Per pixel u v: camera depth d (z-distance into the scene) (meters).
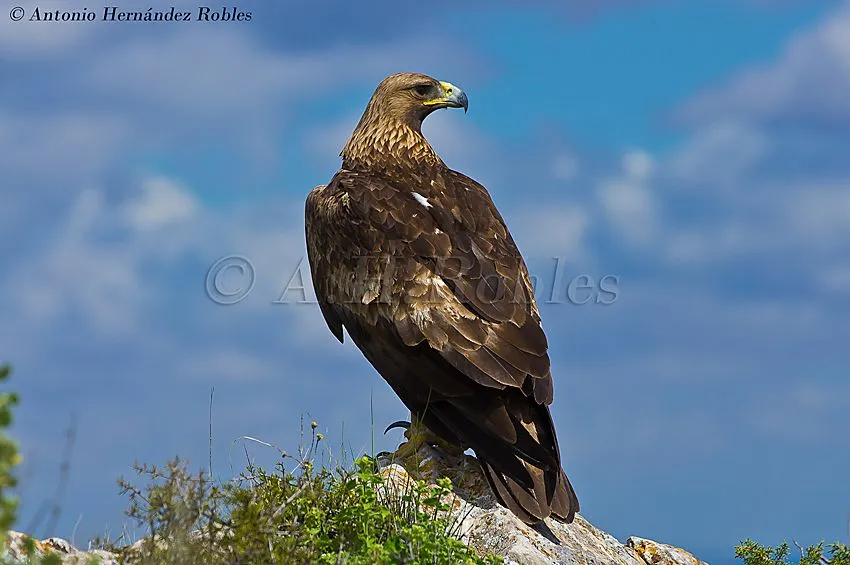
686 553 12.79
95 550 9.02
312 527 9.82
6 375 6.51
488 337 11.80
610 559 11.65
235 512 9.45
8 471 6.51
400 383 12.49
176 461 9.23
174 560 8.48
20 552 8.77
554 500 11.38
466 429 11.77
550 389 11.60
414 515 10.16
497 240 13.09
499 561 9.67
